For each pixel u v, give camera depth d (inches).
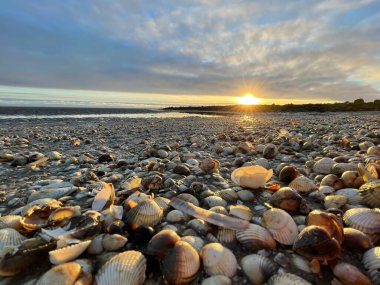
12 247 6.2
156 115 112.4
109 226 7.5
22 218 8.0
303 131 37.3
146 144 28.8
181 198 9.9
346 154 17.4
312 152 19.2
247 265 6.2
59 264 5.9
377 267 5.8
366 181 10.4
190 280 5.9
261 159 15.9
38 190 11.8
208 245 6.6
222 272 6.1
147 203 8.2
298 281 5.5
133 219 7.8
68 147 26.9
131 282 5.7
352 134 29.9
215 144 26.5
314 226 6.5
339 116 81.3
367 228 7.3
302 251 6.2
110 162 18.7
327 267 6.1
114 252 6.8
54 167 17.6
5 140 31.1
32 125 54.2
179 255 5.9
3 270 5.8
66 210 8.3
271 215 7.5
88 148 26.3
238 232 7.3
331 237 6.1
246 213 8.3
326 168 13.2
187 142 29.1
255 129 42.9
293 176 11.9
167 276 5.8
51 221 7.7
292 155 18.7
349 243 6.6
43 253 6.3
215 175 13.9
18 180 14.5
